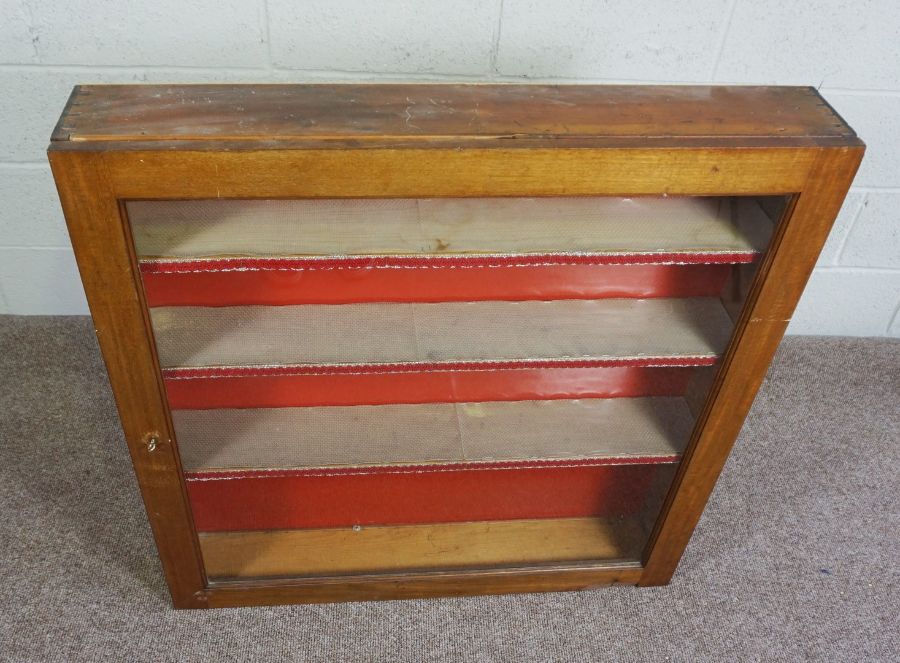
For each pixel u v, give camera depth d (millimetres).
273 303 1206
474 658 1397
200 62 1487
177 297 1175
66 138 878
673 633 1456
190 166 891
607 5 1453
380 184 938
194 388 1299
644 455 1324
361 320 1193
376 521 1531
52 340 1819
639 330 1215
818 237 1027
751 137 963
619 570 1486
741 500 1709
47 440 1701
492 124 962
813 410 1919
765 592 1534
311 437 1308
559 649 1419
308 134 914
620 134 957
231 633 1404
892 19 1503
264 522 1502
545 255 1026
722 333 1212
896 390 1972
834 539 1644
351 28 1452
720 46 1526
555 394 1406
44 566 1479
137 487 1624
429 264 1011
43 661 1342
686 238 1075
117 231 928
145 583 1467
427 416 1363
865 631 1482
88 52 1457
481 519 1556
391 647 1402
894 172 1717
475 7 1439
